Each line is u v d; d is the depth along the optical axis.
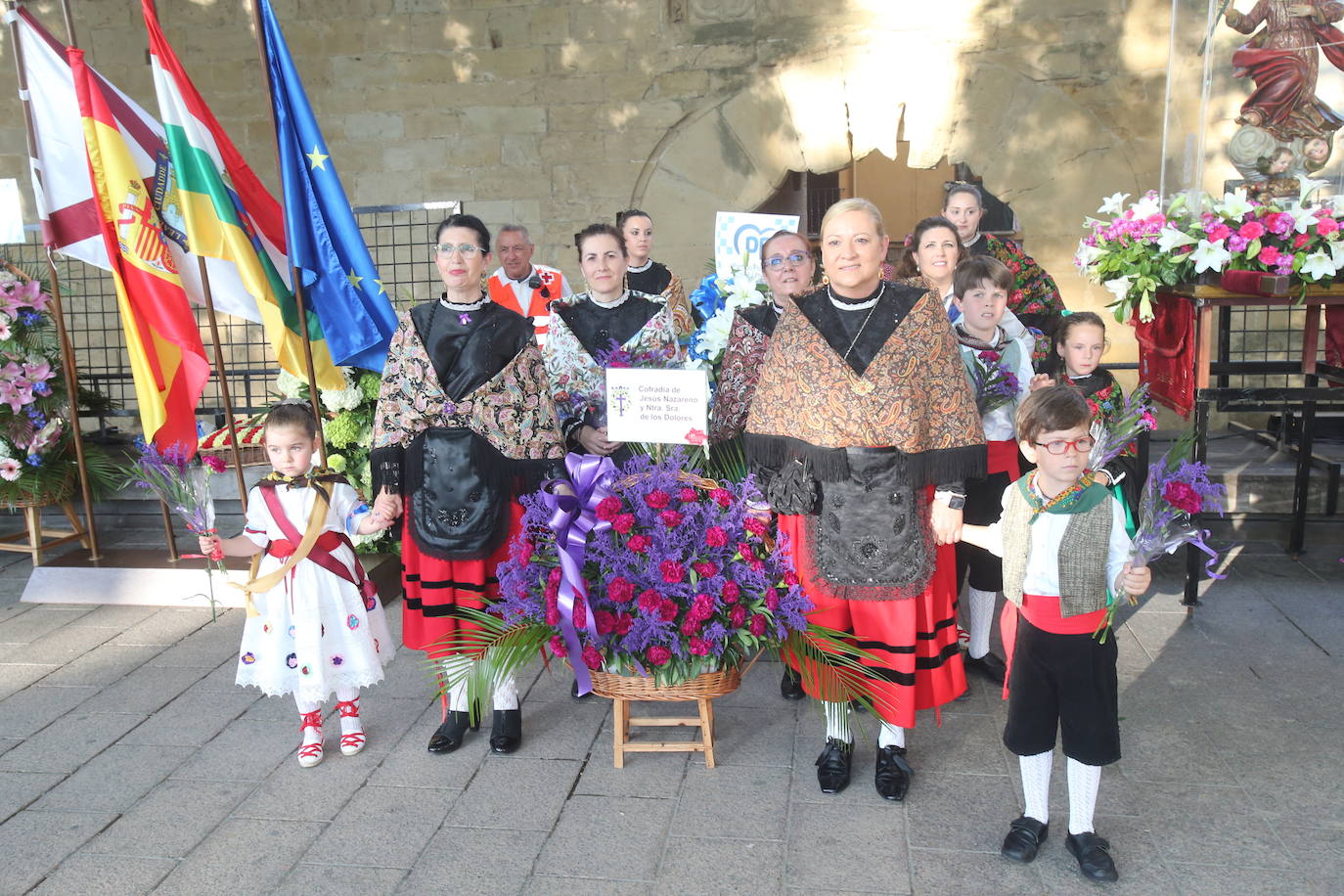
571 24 8.18
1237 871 2.89
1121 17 7.60
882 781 3.35
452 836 3.19
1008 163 7.93
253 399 8.95
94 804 3.43
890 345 3.13
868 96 7.96
